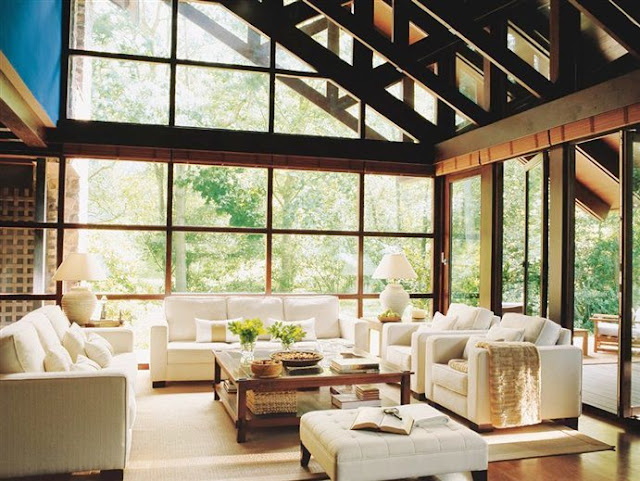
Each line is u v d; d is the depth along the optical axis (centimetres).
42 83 486
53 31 544
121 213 631
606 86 439
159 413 453
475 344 438
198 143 638
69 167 620
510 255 593
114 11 632
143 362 629
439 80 603
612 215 466
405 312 713
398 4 600
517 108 598
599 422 444
